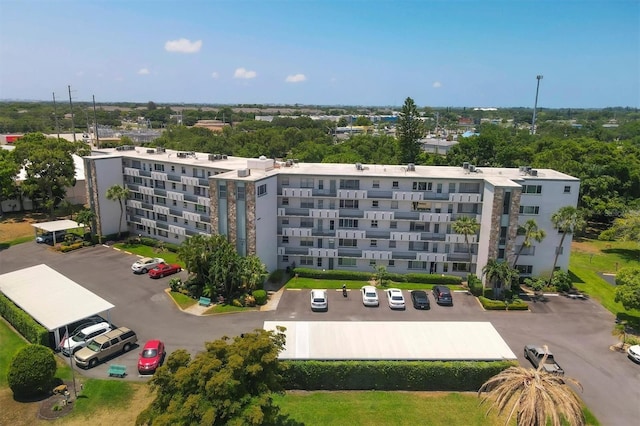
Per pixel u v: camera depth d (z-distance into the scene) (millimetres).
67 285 49656
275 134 169000
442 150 167375
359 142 144250
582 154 96812
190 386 24562
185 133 170125
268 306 51938
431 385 36906
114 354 41250
